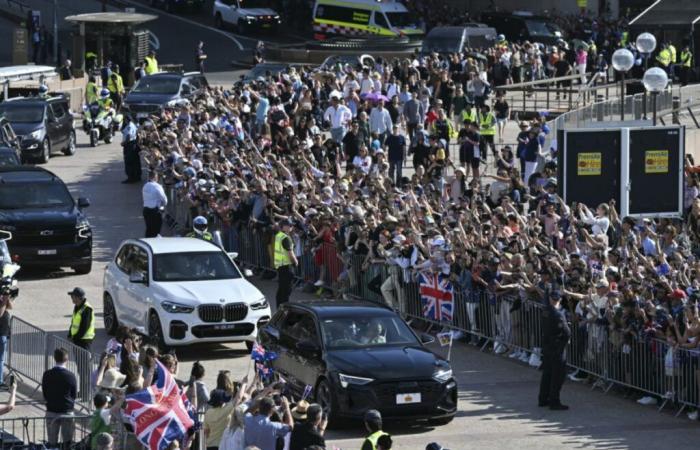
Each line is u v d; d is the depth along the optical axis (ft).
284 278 334.44
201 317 297.74
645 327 267.18
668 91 545.44
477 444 239.50
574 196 390.01
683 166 394.11
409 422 255.91
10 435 222.28
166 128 514.27
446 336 257.55
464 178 416.46
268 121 506.89
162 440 204.33
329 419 246.68
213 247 319.47
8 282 313.94
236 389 211.41
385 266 339.57
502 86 581.12
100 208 477.36
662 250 330.75
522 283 300.81
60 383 225.76
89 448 217.77
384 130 498.69
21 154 548.31
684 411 263.08
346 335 257.14
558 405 264.11
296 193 389.60
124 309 315.99
